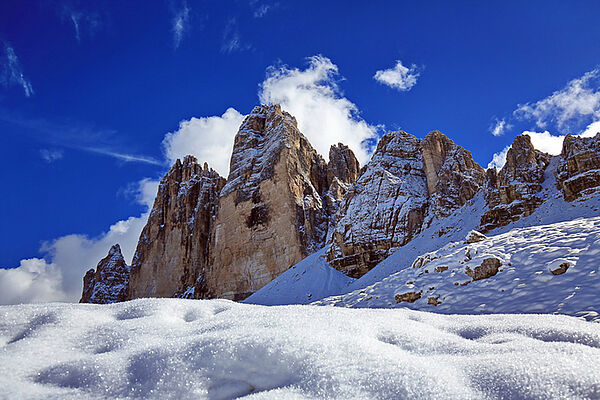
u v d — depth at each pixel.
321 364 2.46
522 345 2.72
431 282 15.42
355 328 3.26
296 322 3.33
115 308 4.12
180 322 3.89
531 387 2.03
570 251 12.58
